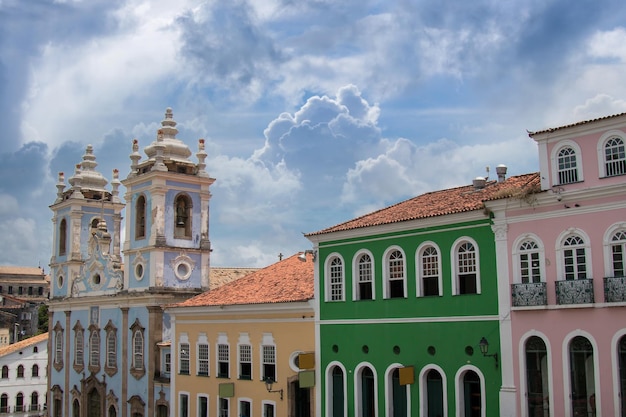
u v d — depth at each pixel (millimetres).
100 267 51281
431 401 28547
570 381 24375
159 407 43781
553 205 25328
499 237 26562
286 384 34062
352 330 31375
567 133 25172
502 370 26031
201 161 48281
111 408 48594
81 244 56094
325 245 32938
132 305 47125
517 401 25516
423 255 29250
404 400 29375
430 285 28906
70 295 54844
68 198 56719
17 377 74625
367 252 31125
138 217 47906
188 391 40156
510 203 26203
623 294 23219
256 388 35688
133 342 46750
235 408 36781
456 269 27969
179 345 41250
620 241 23750
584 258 24562
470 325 27250
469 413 27297
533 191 25594
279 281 37812
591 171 24531
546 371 25094
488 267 26891
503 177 31156
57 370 55781
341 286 32188
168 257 45938
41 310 111938
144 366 45312
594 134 24594
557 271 25047
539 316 25297
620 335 23266
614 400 23188
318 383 32500
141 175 47031
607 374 23453
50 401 56094
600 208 24203
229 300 37750
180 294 45906
